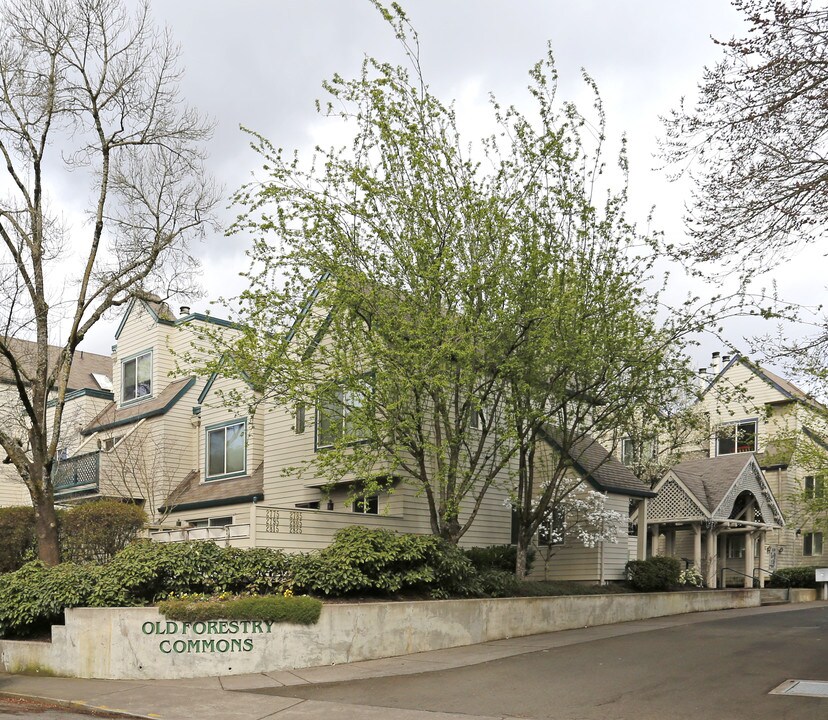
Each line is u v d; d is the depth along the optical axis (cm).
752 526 2948
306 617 1413
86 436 3225
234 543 1856
